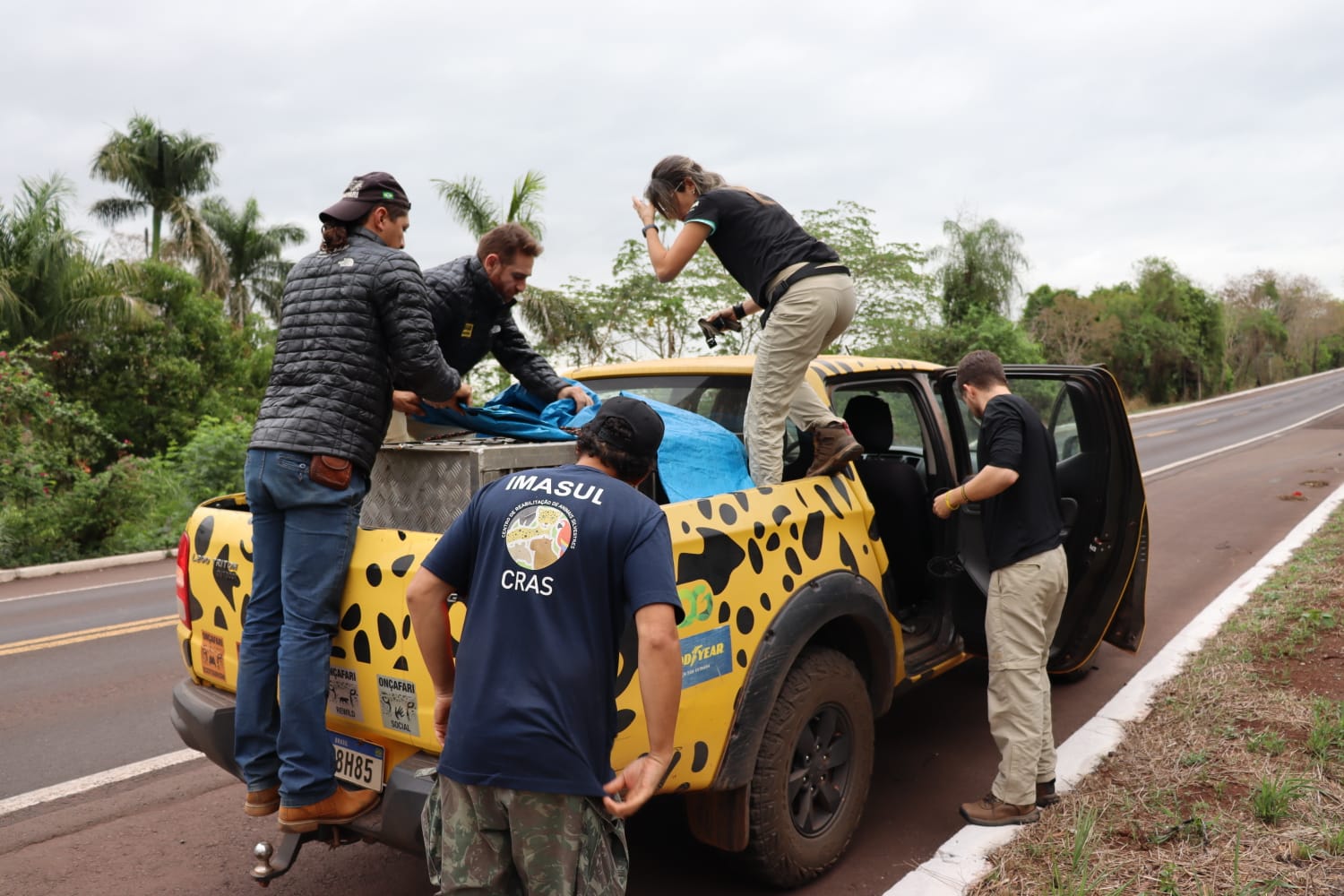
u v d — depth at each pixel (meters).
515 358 3.67
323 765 2.66
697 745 2.72
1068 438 4.50
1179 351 61.41
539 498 2.15
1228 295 107.81
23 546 12.05
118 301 19.61
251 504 2.81
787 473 3.67
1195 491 13.91
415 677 2.55
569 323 19.81
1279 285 110.81
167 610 8.53
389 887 3.37
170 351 21.80
